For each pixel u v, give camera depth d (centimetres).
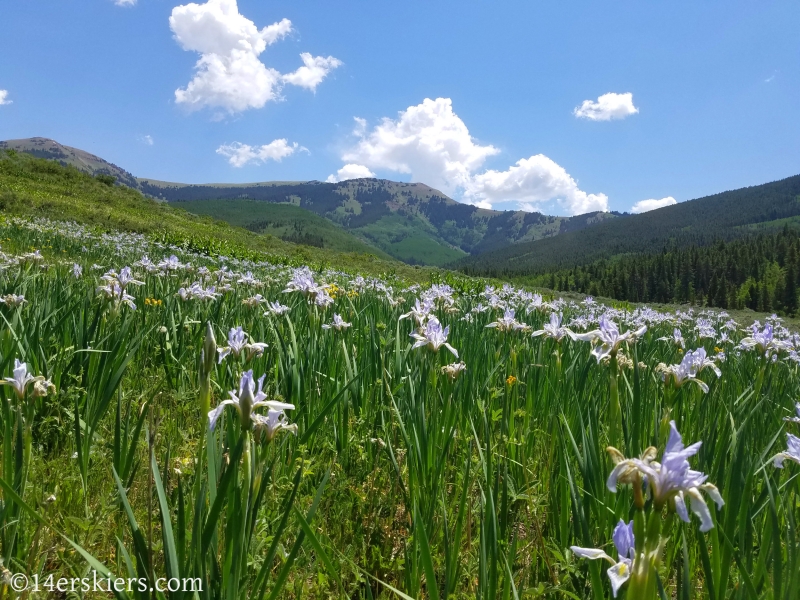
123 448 338
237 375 423
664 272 13450
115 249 2173
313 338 581
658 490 177
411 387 438
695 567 322
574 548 199
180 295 775
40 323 518
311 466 391
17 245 1766
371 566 323
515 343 726
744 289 10625
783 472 400
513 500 348
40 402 419
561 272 18438
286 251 5841
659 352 848
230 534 236
